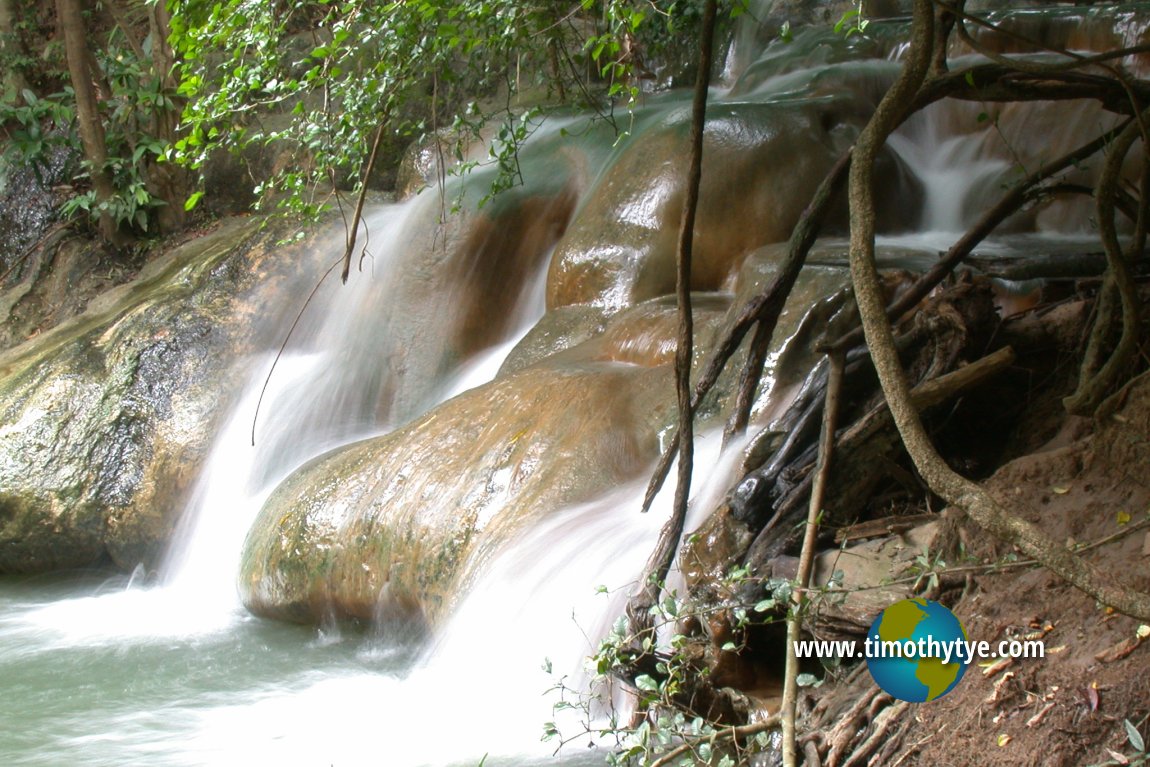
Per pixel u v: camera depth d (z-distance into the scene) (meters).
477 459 6.66
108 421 9.50
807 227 5.04
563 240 8.55
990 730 3.45
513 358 8.12
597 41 6.00
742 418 5.42
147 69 12.45
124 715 6.11
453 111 10.84
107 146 12.25
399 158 11.25
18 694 6.48
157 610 8.14
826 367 5.14
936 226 8.28
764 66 10.22
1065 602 3.63
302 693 6.31
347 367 9.41
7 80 13.38
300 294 9.92
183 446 9.34
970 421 5.03
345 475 7.26
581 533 5.88
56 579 9.42
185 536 9.16
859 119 8.57
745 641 4.15
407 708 5.92
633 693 4.65
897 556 4.30
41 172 12.80
